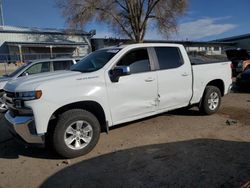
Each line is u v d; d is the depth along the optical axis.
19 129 4.46
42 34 39.84
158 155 4.62
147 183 3.70
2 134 6.29
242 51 17.08
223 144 4.99
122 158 4.58
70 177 4.01
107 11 34.84
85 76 4.80
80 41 42.03
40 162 4.62
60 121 4.50
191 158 4.41
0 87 8.64
